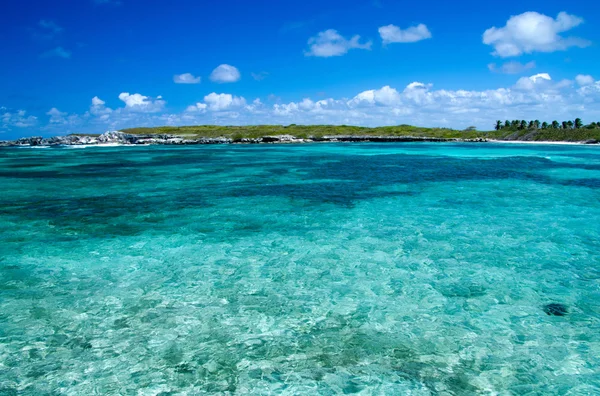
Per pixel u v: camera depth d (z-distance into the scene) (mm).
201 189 26922
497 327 8828
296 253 13836
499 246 14430
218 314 9469
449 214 19500
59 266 12547
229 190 26484
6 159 56156
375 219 18484
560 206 21328
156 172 37562
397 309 9719
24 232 16297
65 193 25484
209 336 8492
